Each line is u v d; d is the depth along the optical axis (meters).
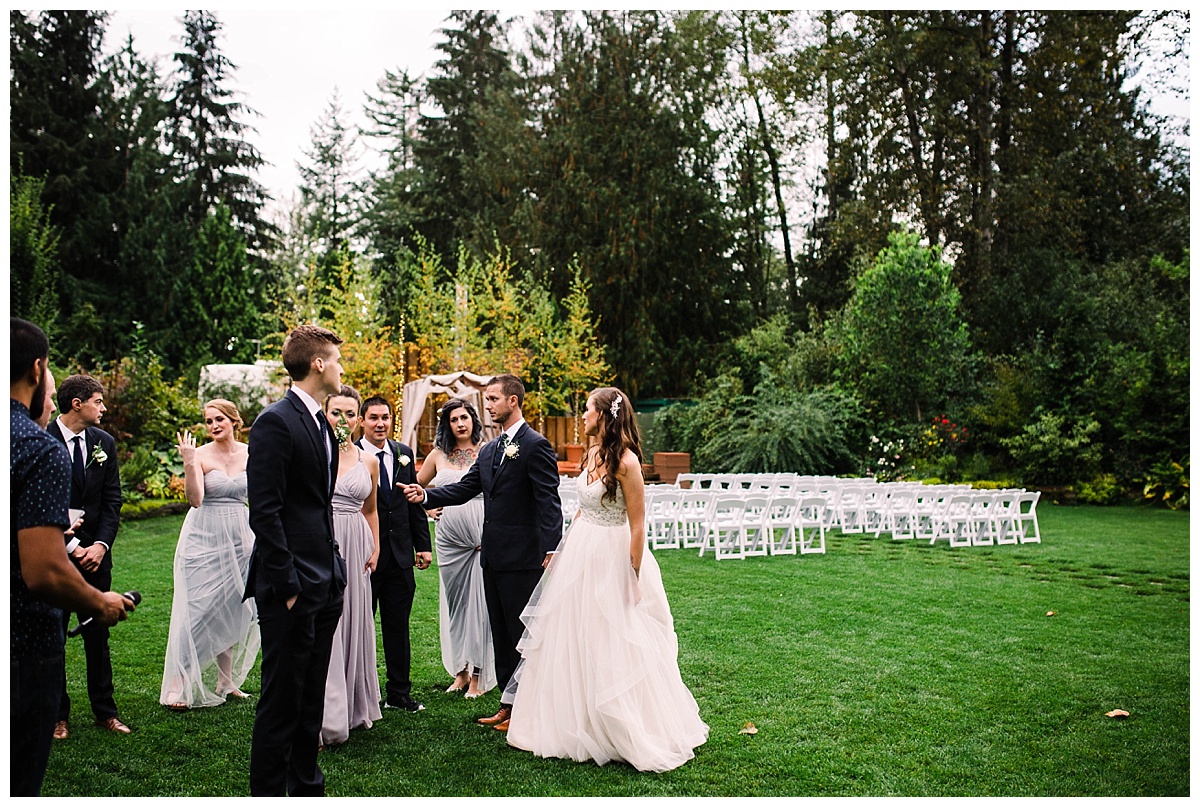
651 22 23.03
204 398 16.00
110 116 24.81
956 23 21.14
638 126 22.31
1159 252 21.78
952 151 22.08
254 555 3.12
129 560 8.44
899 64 21.25
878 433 16.91
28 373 2.34
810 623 6.04
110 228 24.61
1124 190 22.27
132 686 4.65
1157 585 7.45
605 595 3.78
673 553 9.46
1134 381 14.84
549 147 22.70
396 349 17.12
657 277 22.28
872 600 6.82
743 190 25.86
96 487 4.10
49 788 3.34
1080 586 7.40
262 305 25.64
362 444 4.50
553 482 4.18
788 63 23.22
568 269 21.56
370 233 30.28
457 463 4.96
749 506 9.60
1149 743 3.81
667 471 17.00
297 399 3.19
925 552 9.48
